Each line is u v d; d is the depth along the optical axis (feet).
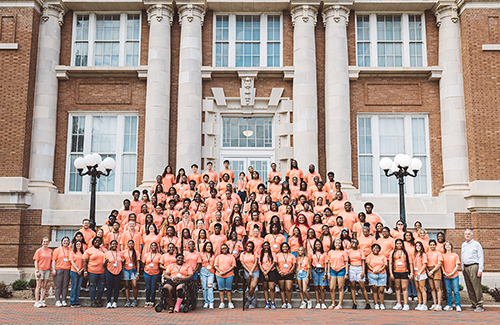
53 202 58.95
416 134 63.87
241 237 41.86
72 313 34.22
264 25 65.51
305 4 63.36
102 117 64.34
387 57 65.16
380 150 63.52
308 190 51.19
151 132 60.85
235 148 64.08
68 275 39.45
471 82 58.95
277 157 62.59
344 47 62.85
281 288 38.40
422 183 62.69
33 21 60.85
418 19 65.31
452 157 59.93
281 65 65.05
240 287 41.83
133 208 47.14
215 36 65.51
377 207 59.88
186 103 61.67
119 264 38.19
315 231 41.47
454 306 38.58
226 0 63.36
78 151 63.31
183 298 35.01
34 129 60.39
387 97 63.67
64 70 62.75
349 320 31.17
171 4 63.36
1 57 59.52
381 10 65.00
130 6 64.23
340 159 59.98
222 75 64.28
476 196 56.34
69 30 64.90
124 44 65.16
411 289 41.14
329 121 61.46
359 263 38.37
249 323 29.48
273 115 64.59
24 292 49.52
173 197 47.44
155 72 61.98
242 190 53.78
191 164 60.23
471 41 59.72
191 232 42.55
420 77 63.87
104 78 64.18
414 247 39.70
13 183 56.90
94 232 42.83
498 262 55.06
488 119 58.13
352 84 63.98
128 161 63.31
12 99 58.75
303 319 31.42
